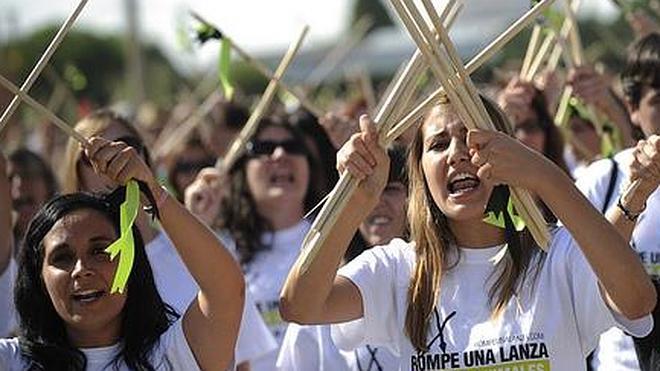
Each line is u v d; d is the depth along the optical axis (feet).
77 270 32.04
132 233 30.71
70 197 32.83
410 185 32.73
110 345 32.63
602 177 39.88
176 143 70.54
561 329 31.22
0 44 162.71
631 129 46.47
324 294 30.99
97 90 249.96
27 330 32.86
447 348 31.55
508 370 31.14
